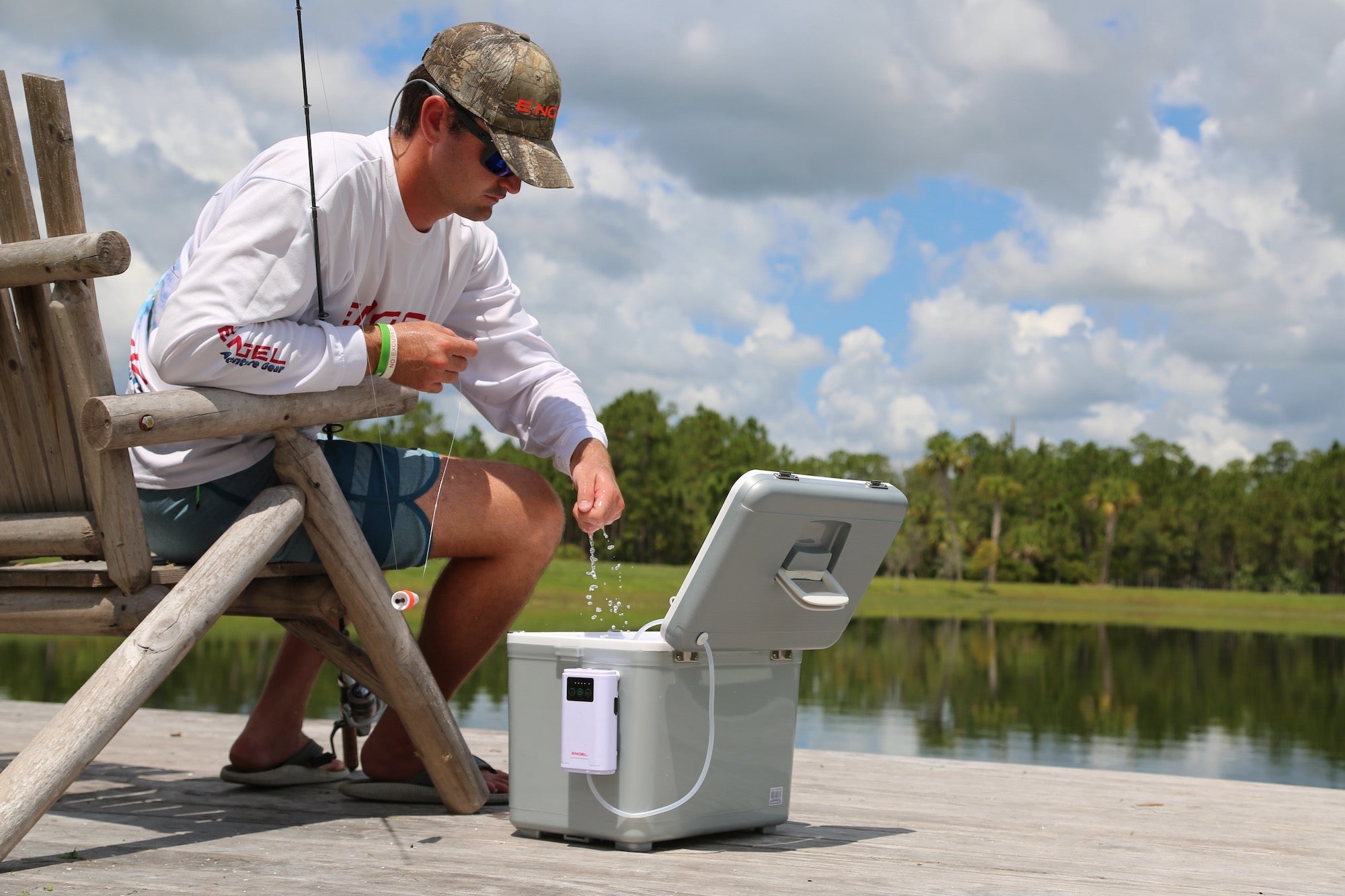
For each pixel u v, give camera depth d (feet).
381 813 6.30
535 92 5.77
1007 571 297.74
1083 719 67.36
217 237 5.40
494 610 6.38
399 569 6.12
